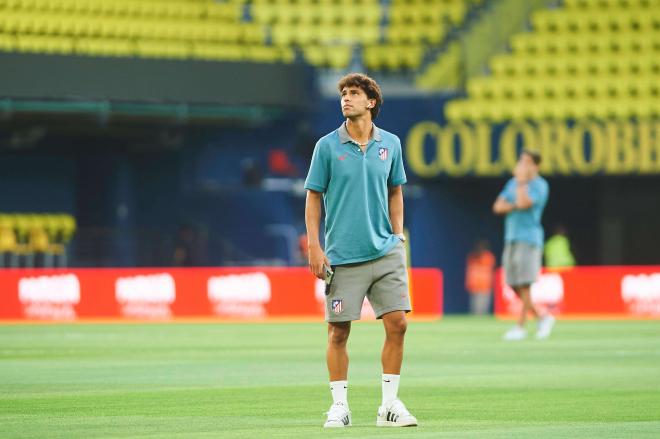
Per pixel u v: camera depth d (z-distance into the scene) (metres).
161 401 21.50
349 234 17.92
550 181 72.94
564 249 63.56
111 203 71.38
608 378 26.42
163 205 72.00
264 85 65.44
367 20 74.94
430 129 68.44
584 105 71.62
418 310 60.09
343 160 17.94
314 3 74.88
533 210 41.09
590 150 67.00
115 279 58.09
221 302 58.84
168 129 69.12
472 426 17.84
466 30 74.31
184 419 18.75
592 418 18.95
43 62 60.38
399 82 71.94
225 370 28.59
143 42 68.75
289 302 59.25
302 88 66.44
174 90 63.31
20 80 59.91
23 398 22.00
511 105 70.75
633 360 31.86
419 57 72.75
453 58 72.06
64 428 17.50
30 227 68.00
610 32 73.31
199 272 58.78
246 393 22.98
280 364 30.47
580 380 25.92
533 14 73.75
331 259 18.03
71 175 71.75
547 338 41.91
